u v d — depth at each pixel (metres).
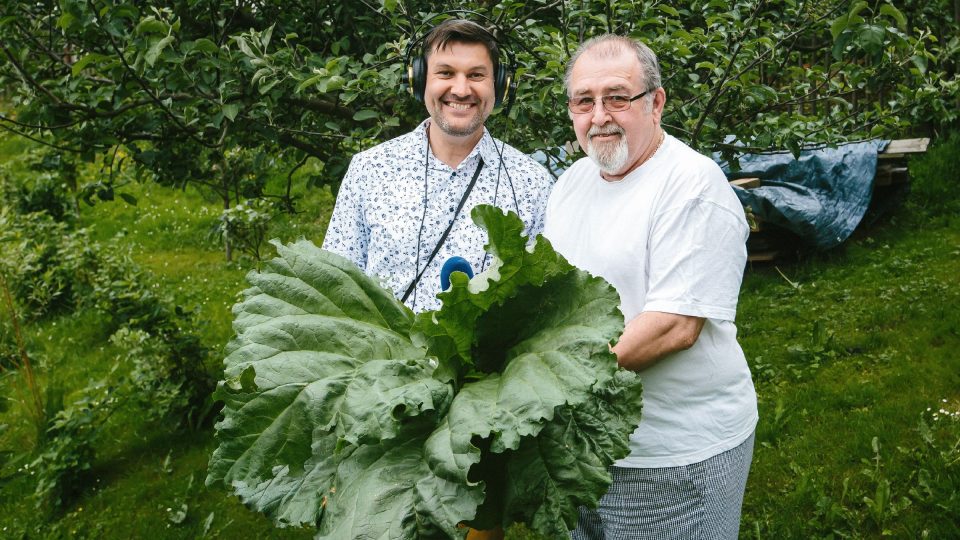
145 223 9.45
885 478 3.48
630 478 2.00
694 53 3.17
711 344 1.97
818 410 4.17
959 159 7.32
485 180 2.28
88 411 4.56
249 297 1.48
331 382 1.35
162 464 4.64
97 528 4.04
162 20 2.72
